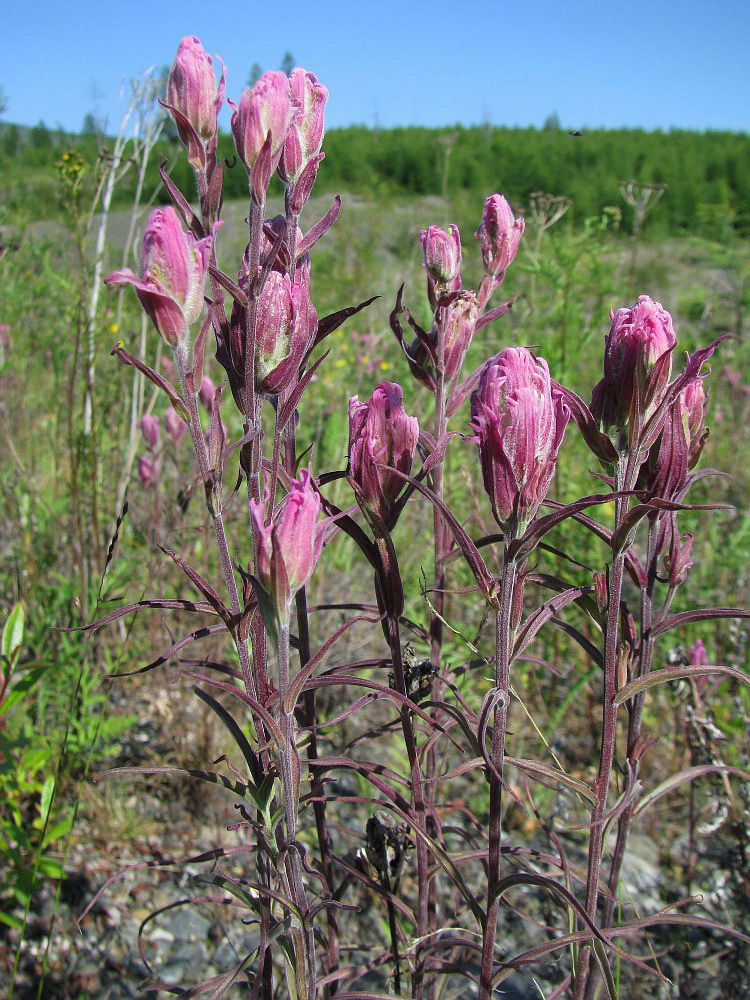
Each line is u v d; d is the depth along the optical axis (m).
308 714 0.29
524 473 0.22
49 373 0.81
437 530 0.32
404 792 0.44
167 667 0.53
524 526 0.23
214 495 0.23
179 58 0.23
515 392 0.22
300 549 0.21
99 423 0.58
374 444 0.25
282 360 0.24
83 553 0.53
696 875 0.45
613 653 0.25
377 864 0.30
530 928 0.41
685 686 0.38
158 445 0.57
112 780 0.48
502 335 0.82
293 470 0.28
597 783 0.26
